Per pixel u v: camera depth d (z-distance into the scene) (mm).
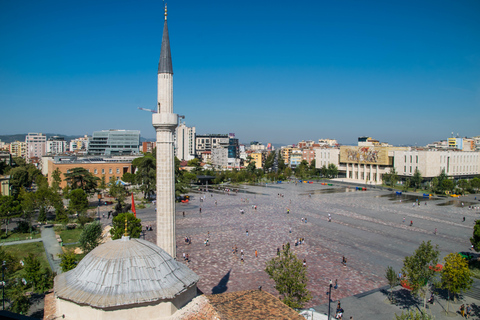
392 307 39156
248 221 84812
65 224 75125
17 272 47219
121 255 20000
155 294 18797
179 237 69312
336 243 64875
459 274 37312
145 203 108250
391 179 150375
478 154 167000
